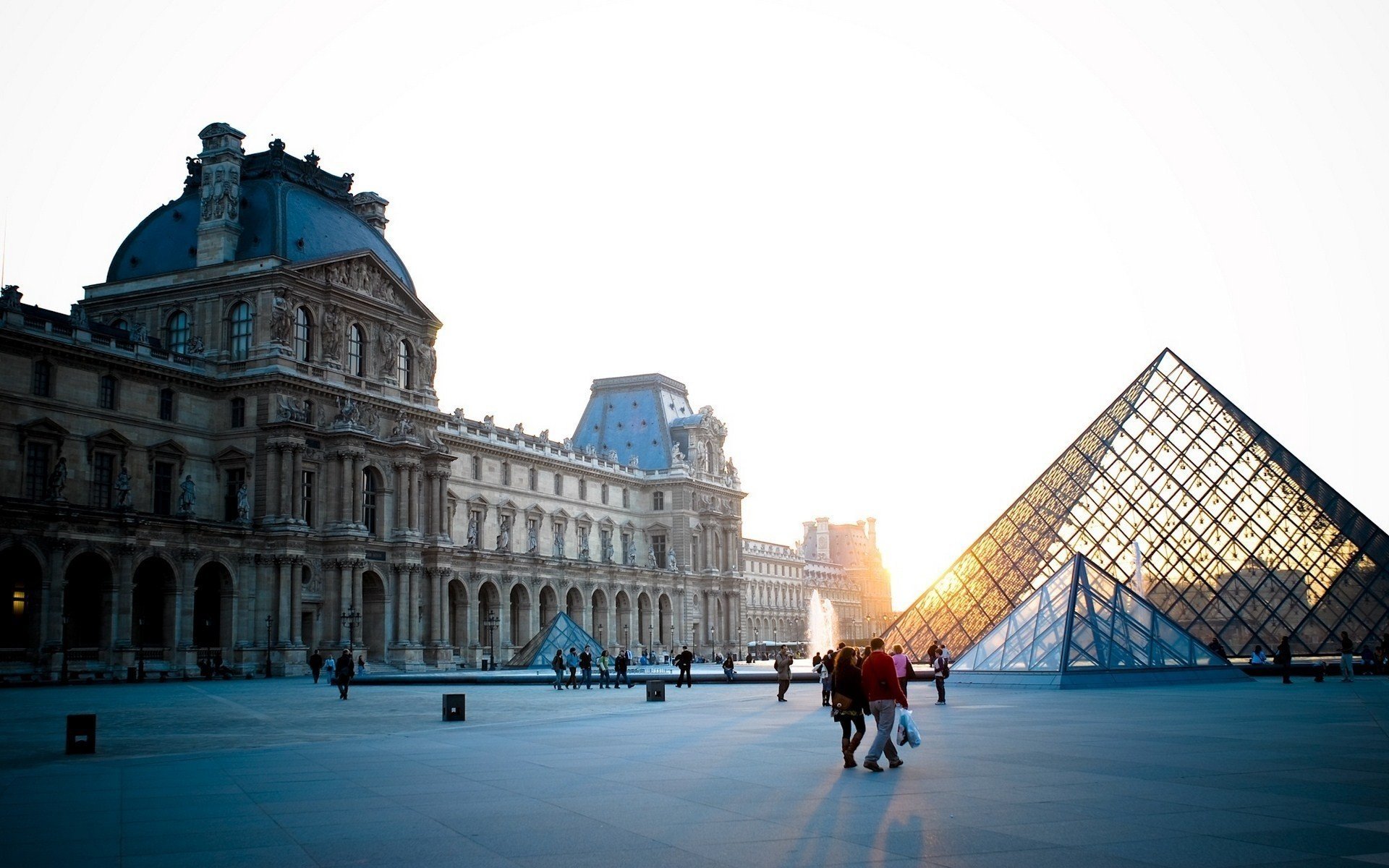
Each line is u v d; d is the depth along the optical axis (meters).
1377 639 89.12
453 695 50.34
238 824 22.11
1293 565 93.88
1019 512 105.38
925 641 101.12
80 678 96.94
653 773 29.17
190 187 133.38
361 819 22.48
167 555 105.50
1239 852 18.25
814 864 17.80
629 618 182.75
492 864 18.12
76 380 107.12
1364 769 28.44
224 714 57.38
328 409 124.56
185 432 116.94
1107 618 73.44
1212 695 60.47
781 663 64.88
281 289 119.81
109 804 25.08
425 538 136.25
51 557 95.56
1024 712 49.31
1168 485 101.00
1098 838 19.56
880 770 28.75
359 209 147.75
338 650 119.50
